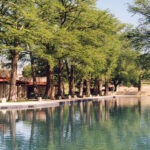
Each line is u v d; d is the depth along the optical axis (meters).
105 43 81.31
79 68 72.56
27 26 57.53
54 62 66.25
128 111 49.25
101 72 89.62
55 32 64.88
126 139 25.73
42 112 44.56
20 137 26.16
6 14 56.69
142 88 134.00
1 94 70.94
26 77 85.81
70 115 42.09
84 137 26.41
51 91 69.38
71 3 69.38
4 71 72.94
